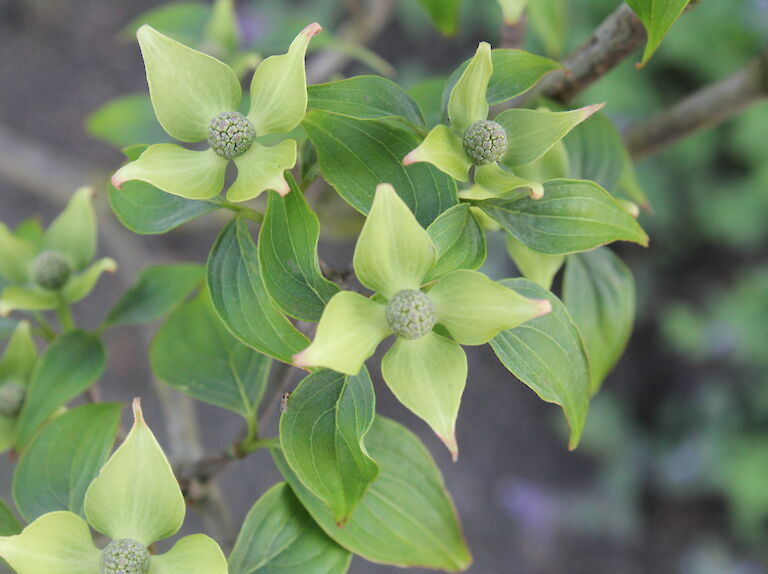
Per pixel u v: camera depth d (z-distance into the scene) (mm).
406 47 1027
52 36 1042
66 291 309
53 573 231
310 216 227
